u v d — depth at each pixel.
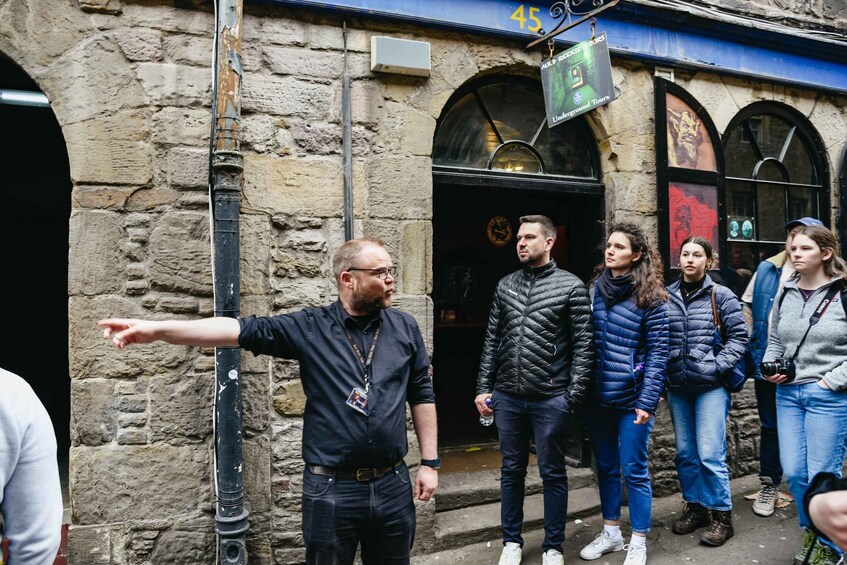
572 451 4.26
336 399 1.95
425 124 3.49
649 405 2.84
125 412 2.91
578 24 3.53
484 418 3.12
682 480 3.44
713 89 4.35
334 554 1.93
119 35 2.96
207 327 1.89
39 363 5.69
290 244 3.20
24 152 5.16
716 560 3.10
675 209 4.12
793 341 2.92
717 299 3.29
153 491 2.93
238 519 2.83
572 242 4.42
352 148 3.33
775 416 3.64
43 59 2.87
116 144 2.94
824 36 4.68
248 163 3.13
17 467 1.20
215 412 2.90
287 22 3.23
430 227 3.49
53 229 5.75
